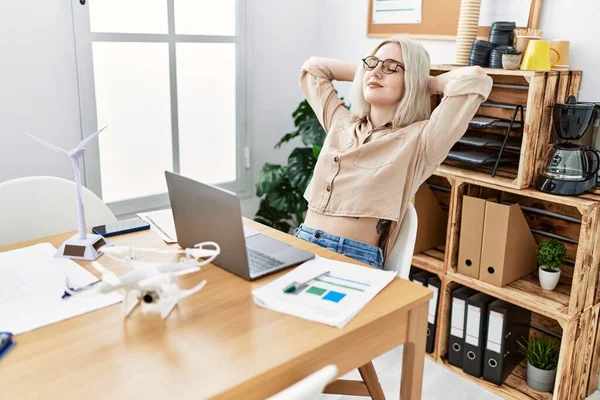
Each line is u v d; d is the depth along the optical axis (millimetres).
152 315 1203
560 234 2285
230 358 1037
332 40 3270
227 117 3162
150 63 2801
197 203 1392
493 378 2275
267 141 3348
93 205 1971
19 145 2467
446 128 1819
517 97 2295
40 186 1897
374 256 1872
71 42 2510
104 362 1022
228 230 1336
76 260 1490
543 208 2316
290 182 2910
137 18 2709
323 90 2246
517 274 2252
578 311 2021
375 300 1268
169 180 1459
